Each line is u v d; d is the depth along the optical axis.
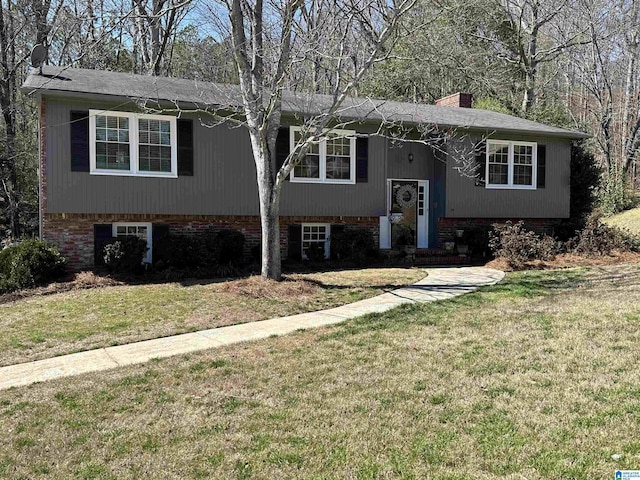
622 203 26.25
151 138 13.08
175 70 26.66
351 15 11.42
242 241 13.89
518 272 13.30
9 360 6.94
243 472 3.93
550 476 3.62
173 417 4.97
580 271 13.05
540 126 17.67
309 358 6.59
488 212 16.83
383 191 15.77
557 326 7.43
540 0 28.16
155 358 6.82
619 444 3.98
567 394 4.96
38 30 20.48
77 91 11.92
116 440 4.54
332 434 4.45
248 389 5.61
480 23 26.66
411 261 15.26
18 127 22.48
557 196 17.88
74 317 9.08
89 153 12.45
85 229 12.88
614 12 27.77
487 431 4.33
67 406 5.31
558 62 29.47
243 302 9.95
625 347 6.27
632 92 30.09
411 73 24.41
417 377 5.69
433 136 16.12
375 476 3.77
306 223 15.41
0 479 3.99
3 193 21.06
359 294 10.68
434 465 3.86
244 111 12.11
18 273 11.17
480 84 27.73
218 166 13.77
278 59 11.23
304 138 12.58
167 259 12.90
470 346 6.73
